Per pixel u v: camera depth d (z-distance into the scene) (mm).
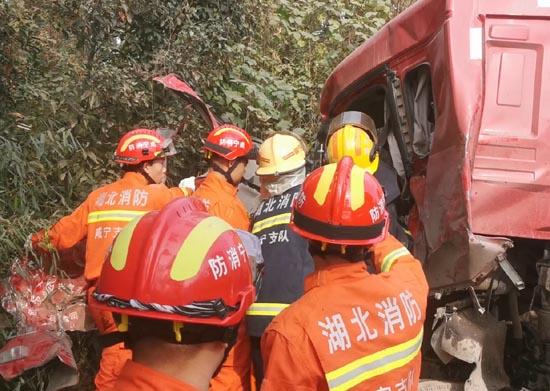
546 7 3135
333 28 7152
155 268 1209
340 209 1824
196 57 5195
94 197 3539
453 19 3088
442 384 3086
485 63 3061
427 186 3139
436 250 3008
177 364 1218
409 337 1838
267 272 2838
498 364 2986
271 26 6895
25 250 3635
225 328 1268
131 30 5172
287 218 2930
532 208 3111
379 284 1851
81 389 4094
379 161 3449
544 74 3143
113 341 3268
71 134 4527
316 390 1749
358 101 4617
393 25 3814
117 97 4844
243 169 3459
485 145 3137
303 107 6746
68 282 3686
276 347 1759
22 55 4781
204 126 5445
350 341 1747
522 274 3365
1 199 3738
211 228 1306
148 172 3666
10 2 4688
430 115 3557
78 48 4988
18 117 4441
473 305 3033
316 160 4492
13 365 3307
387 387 1773
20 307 3537
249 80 6191
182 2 5168
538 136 3127
